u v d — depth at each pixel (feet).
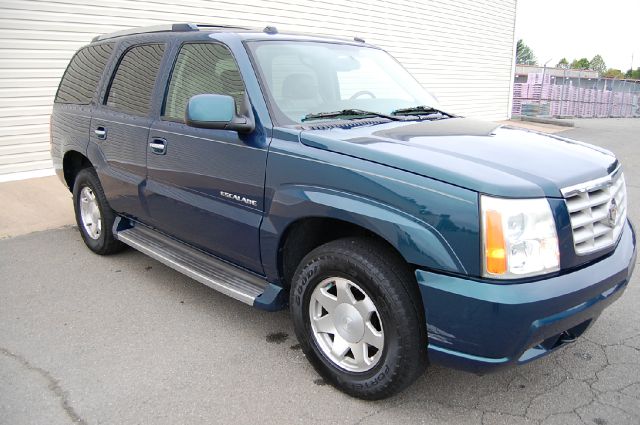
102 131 14.30
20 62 24.27
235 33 11.83
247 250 10.64
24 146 25.21
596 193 8.80
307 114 10.77
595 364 10.41
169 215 12.46
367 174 8.56
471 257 7.68
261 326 11.94
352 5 38.47
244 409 9.06
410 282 8.44
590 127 61.21
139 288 13.84
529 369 10.26
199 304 12.98
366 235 9.30
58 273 14.74
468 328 7.77
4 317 12.21
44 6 24.38
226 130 10.42
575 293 7.90
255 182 10.11
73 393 9.44
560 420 8.77
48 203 21.62
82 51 16.90
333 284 9.38
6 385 9.64
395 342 8.41
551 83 92.94
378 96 12.53
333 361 9.46
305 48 12.26
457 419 8.81
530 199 7.72
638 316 12.36
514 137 10.30
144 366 10.31
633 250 9.73
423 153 8.68
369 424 8.69
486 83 58.34
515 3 60.08
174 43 12.73
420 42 46.39
